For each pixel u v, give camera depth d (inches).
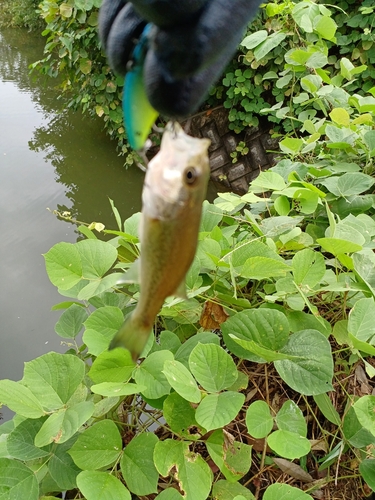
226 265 31.2
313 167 42.9
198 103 16.6
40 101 166.2
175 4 13.2
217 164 111.3
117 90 104.8
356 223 34.9
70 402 27.3
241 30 15.8
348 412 28.1
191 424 26.3
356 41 91.1
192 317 33.9
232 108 103.9
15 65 226.1
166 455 24.6
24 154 126.6
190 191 16.7
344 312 32.6
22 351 66.6
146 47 15.9
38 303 75.9
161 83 15.1
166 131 17.1
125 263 36.0
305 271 30.2
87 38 98.8
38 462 26.2
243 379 29.6
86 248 32.5
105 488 23.2
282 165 43.4
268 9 58.4
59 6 101.5
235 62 100.3
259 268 29.7
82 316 35.4
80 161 123.6
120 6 16.9
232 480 25.4
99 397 30.8
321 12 54.7
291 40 72.9
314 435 30.9
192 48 14.0
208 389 26.1
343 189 39.1
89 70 101.0
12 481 24.0
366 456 28.5
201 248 32.7
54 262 31.4
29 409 25.4
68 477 25.1
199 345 26.7
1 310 74.3
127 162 112.3
